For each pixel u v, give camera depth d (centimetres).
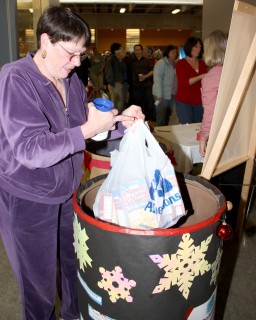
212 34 190
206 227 83
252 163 190
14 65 96
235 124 161
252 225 226
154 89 437
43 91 99
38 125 91
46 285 118
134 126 96
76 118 115
